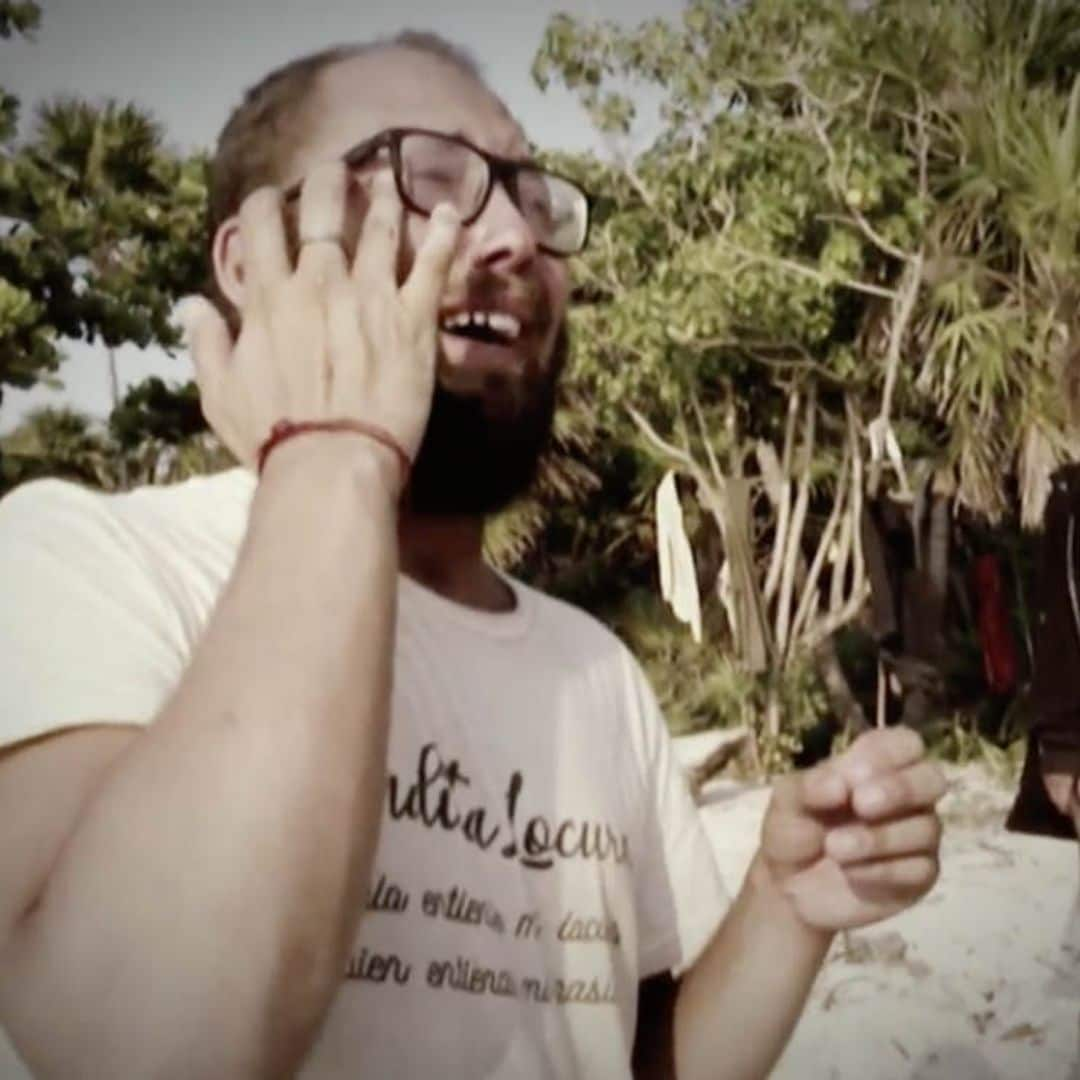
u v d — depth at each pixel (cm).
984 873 152
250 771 34
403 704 55
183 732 35
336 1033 49
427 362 42
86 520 48
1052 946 146
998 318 161
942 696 160
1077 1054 139
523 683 62
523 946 56
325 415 40
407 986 51
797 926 65
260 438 40
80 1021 33
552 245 64
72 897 33
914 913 151
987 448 160
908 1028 141
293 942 34
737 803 152
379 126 58
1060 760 109
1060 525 112
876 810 60
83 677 41
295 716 35
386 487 39
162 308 150
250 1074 33
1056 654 110
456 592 64
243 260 46
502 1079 53
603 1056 59
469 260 58
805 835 63
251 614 36
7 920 36
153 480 150
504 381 59
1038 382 158
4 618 43
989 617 160
